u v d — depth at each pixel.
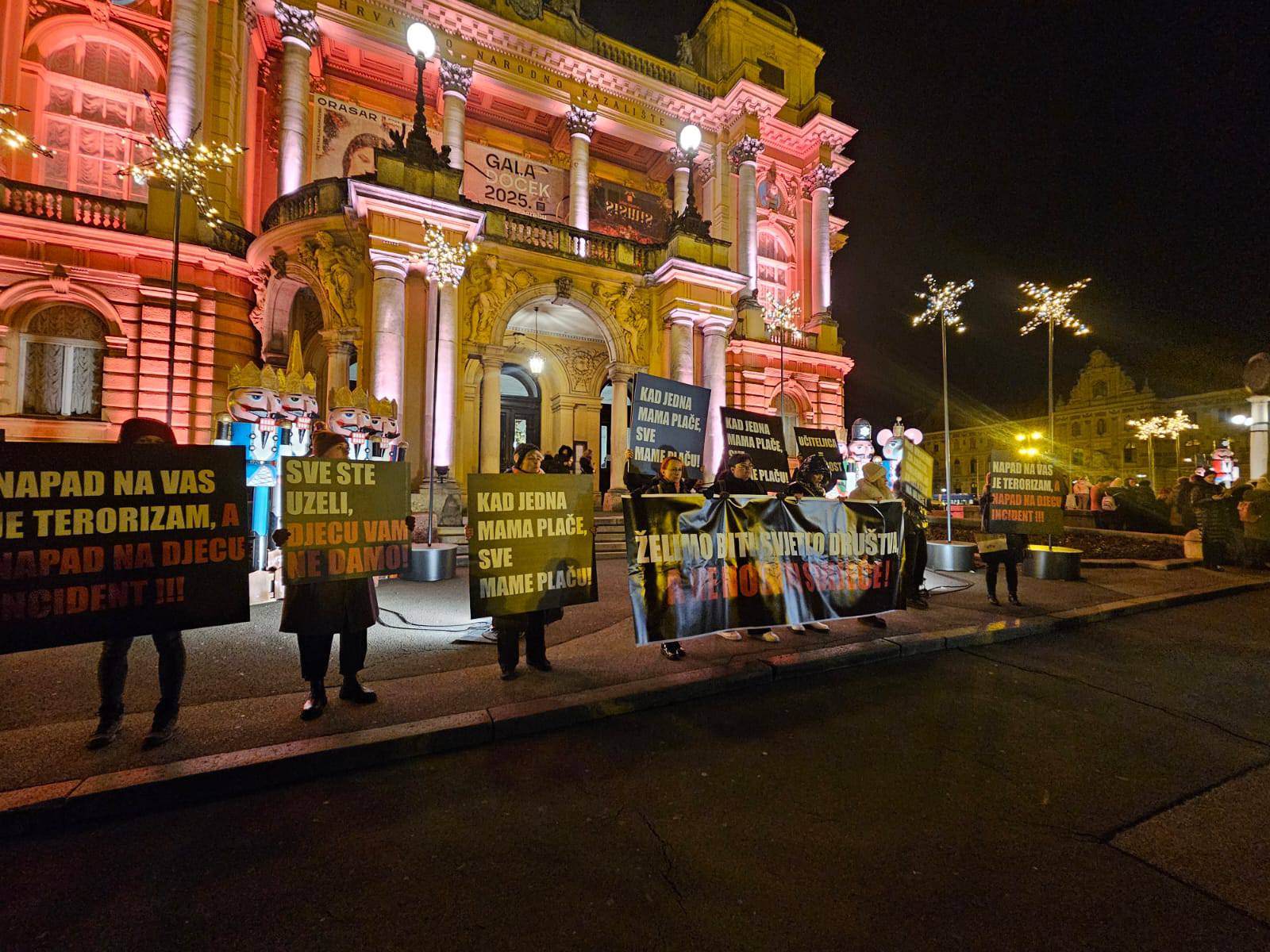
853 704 4.31
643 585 4.66
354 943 2.04
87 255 12.31
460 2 17.16
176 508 3.37
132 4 14.22
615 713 4.06
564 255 14.30
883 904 2.26
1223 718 4.13
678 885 2.35
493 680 4.43
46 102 13.55
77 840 2.61
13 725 3.52
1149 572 10.05
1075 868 2.49
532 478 4.52
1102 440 47.47
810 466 6.99
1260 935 2.11
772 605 5.23
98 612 3.14
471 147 19.61
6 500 2.97
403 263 11.50
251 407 6.88
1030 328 15.38
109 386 12.44
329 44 16.67
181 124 13.73
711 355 15.56
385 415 9.02
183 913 2.18
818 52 25.62
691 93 22.30
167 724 3.32
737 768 3.35
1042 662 5.35
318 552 3.77
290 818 2.82
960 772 3.32
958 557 10.00
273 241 12.52
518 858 2.52
